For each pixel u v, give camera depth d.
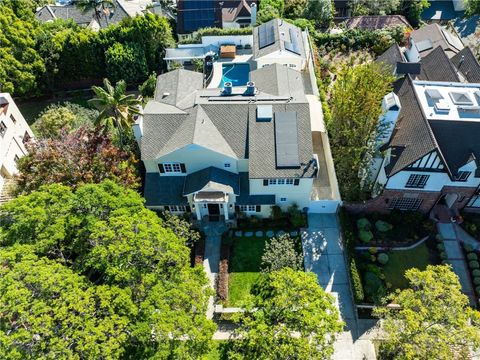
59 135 52.00
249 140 47.94
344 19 91.38
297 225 48.81
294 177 45.53
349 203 48.75
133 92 75.38
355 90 47.16
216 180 47.28
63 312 27.36
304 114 49.62
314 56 69.12
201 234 48.62
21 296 27.28
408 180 44.91
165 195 48.94
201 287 35.81
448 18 96.94
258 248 47.53
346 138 49.47
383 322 37.53
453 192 46.44
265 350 31.23
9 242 32.78
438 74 58.53
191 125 48.62
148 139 48.88
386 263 44.88
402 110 49.28
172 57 77.06
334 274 44.81
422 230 47.62
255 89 53.97
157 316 29.89
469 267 44.31
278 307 33.12
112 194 37.59
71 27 75.75
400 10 93.38
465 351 33.06
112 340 27.38
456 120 44.84
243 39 80.12
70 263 34.06
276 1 91.25
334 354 38.50
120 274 30.61
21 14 69.00
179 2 90.94
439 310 33.12
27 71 68.25
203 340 31.27
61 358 25.69
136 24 72.88
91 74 75.38
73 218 33.97
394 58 62.22
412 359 31.28
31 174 43.22
